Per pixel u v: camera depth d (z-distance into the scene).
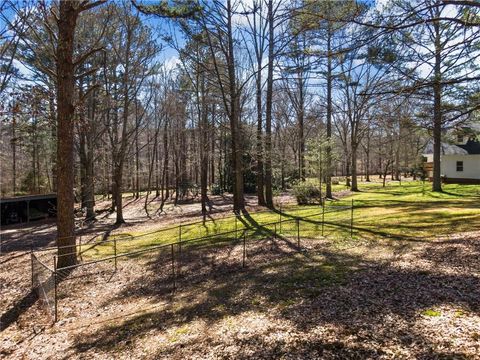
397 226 11.53
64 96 9.34
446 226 10.77
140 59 19.64
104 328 5.91
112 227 18.83
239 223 15.34
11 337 6.03
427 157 37.91
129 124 31.67
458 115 7.00
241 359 4.14
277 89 29.75
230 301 6.28
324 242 10.26
